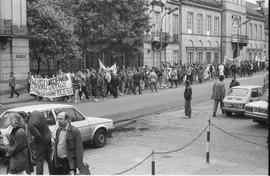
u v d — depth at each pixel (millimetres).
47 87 27328
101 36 35688
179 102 26250
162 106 24359
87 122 13453
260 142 14391
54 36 33250
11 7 31484
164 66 39938
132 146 13953
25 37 32250
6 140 11031
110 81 28609
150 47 47125
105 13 35438
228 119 19641
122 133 16406
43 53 33719
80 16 35625
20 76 32094
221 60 64750
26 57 32469
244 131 16469
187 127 17547
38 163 9000
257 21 77750
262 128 17125
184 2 53906
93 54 39281
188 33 55500
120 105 24812
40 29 33000
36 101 27094
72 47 34156
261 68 64938
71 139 8141
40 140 8969
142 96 29781
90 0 34781
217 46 63594
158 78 36469
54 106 12781
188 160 12016
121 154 12852
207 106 24641
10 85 28156
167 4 50500
